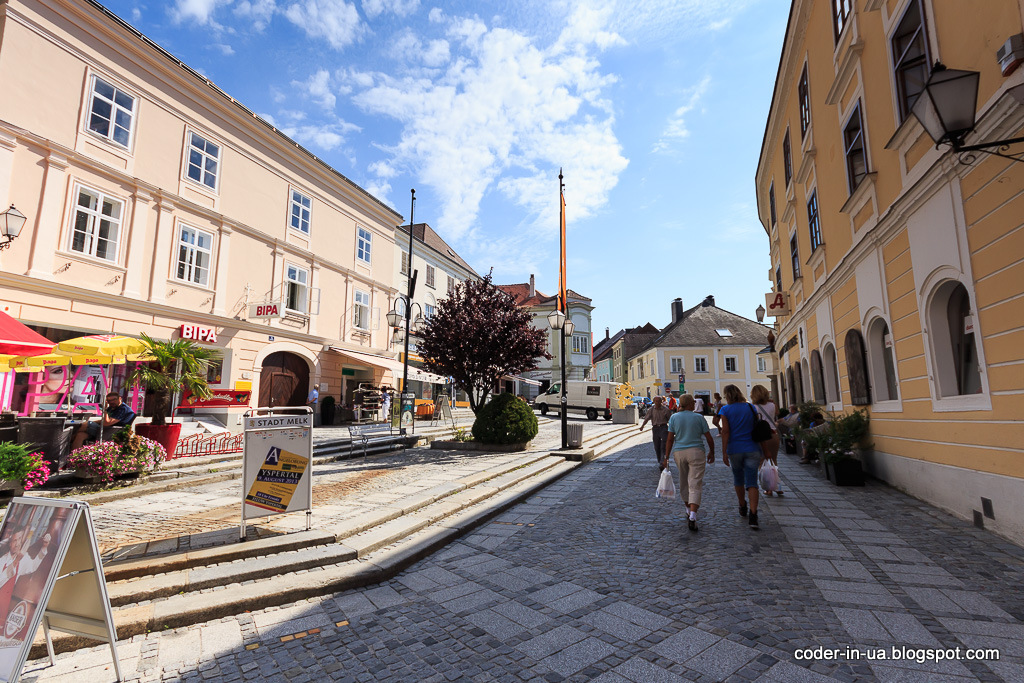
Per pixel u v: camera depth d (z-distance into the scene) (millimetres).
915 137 6988
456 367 13750
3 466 6605
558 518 7031
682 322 48156
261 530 5676
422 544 5598
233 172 17266
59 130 12281
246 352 17297
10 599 2939
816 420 12344
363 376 23578
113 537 5516
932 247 6652
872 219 8727
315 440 13961
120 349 9328
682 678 2984
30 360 9594
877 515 6703
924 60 6926
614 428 22922
